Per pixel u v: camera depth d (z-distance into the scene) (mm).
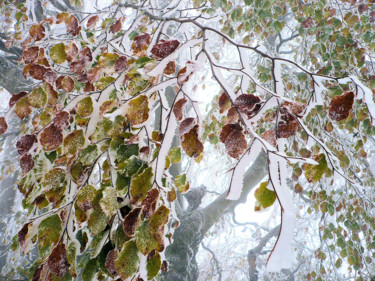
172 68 1067
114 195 903
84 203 919
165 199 954
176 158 1102
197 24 1066
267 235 6328
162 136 990
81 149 1006
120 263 862
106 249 963
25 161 1067
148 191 890
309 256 4207
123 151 984
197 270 3994
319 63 2982
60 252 921
